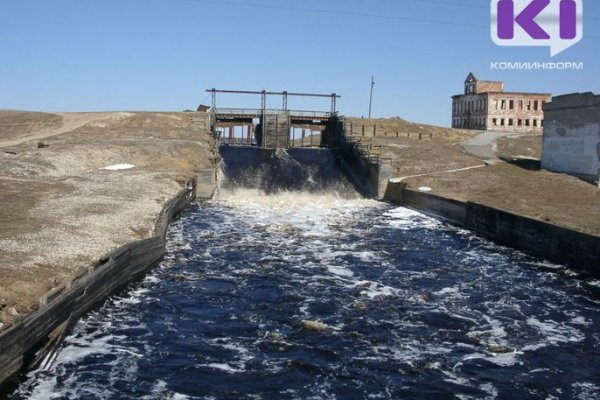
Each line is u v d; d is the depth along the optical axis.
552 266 31.53
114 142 61.84
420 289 26.69
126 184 44.28
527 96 109.88
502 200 43.38
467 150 71.81
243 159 67.12
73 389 15.89
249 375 17.17
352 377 17.27
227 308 23.06
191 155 60.91
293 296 24.88
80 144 59.00
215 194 55.34
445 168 60.50
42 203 33.41
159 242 29.03
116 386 16.19
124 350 18.55
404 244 36.72
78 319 20.08
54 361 17.45
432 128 93.31
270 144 72.62
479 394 16.50
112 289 23.06
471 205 41.69
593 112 48.19
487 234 39.59
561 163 53.56
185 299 23.92
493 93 108.62
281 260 31.33
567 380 17.59
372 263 31.42
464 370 18.02
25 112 87.88
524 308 24.28
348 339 20.20
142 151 59.09
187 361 17.98
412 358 18.77
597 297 25.94
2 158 47.28
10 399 15.04
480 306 24.42
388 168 56.62
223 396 15.90
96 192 39.44
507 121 109.81
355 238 38.22
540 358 19.12
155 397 15.70
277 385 16.61
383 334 20.81
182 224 40.88
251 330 20.77
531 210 39.75
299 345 19.52
